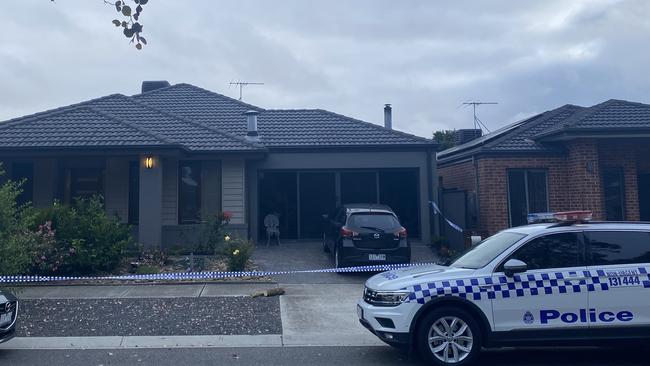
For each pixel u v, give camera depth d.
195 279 13.82
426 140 19.86
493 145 18.59
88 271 14.14
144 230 16.42
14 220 11.43
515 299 7.72
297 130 20.84
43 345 8.94
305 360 8.14
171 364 7.91
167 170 18.77
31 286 13.14
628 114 18.03
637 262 7.91
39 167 18.20
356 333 9.70
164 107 22.88
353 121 21.39
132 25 7.30
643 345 7.88
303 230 19.92
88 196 18.55
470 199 19.39
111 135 16.86
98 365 7.85
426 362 7.86
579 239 8.00
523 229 8.48
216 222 16.98
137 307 11.28
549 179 18.41
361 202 20.02
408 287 7.82
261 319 10.52
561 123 18.61
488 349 8.92
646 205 18.95
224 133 19.19
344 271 14.58
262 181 19.98
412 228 20.00
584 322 7.71
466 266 8.28
